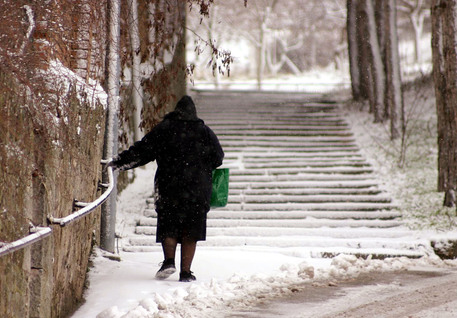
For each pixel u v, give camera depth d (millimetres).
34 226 8484
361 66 40750
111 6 13734
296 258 16688
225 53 15203
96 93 12047
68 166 10000
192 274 13008
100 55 12242
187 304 11047
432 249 17719
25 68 8195
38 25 9164
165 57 18031
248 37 91812
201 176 12945
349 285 13117
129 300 11281
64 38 10617
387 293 12320
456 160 22016
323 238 19188
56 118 8906
